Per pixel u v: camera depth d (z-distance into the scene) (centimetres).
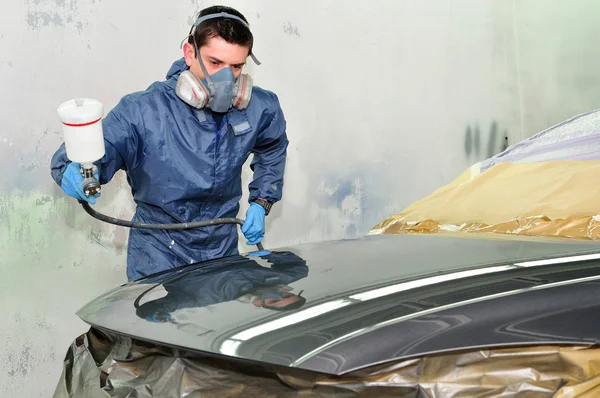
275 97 210
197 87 180
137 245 201
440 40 368
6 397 251
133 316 118
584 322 100
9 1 243
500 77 394
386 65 347
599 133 187
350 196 339
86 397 117
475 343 95
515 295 103
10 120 245
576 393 91
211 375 104
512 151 206
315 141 326
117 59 267
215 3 291
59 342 261
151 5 275
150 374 110
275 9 308
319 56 324
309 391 95
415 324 97
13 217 248
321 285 115
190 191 191
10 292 249
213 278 129
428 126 366
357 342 94
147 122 185
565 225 150
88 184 164
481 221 167
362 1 337
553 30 414
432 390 93
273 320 104
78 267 264
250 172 310
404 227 181
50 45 252
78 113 155
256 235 213
